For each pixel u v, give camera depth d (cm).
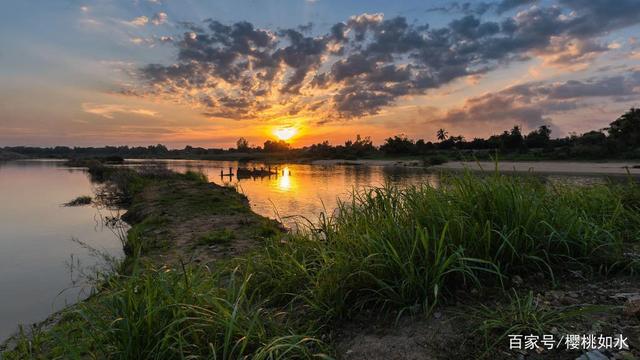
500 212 341
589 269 314
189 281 330
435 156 8081
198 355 241
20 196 2384
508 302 272
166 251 708
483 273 311
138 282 310
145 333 254
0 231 1235
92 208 1847
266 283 391
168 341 250
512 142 8550
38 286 677
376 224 374
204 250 693
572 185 554
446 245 304
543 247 331
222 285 404
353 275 314
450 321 259
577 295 270
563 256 329
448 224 320
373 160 10656
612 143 6644
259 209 1634
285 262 402
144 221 1138
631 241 378
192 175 3238
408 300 289
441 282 286
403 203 387
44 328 422
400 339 251
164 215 1215
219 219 1091
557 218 351
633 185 544
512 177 408
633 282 286
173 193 1916
